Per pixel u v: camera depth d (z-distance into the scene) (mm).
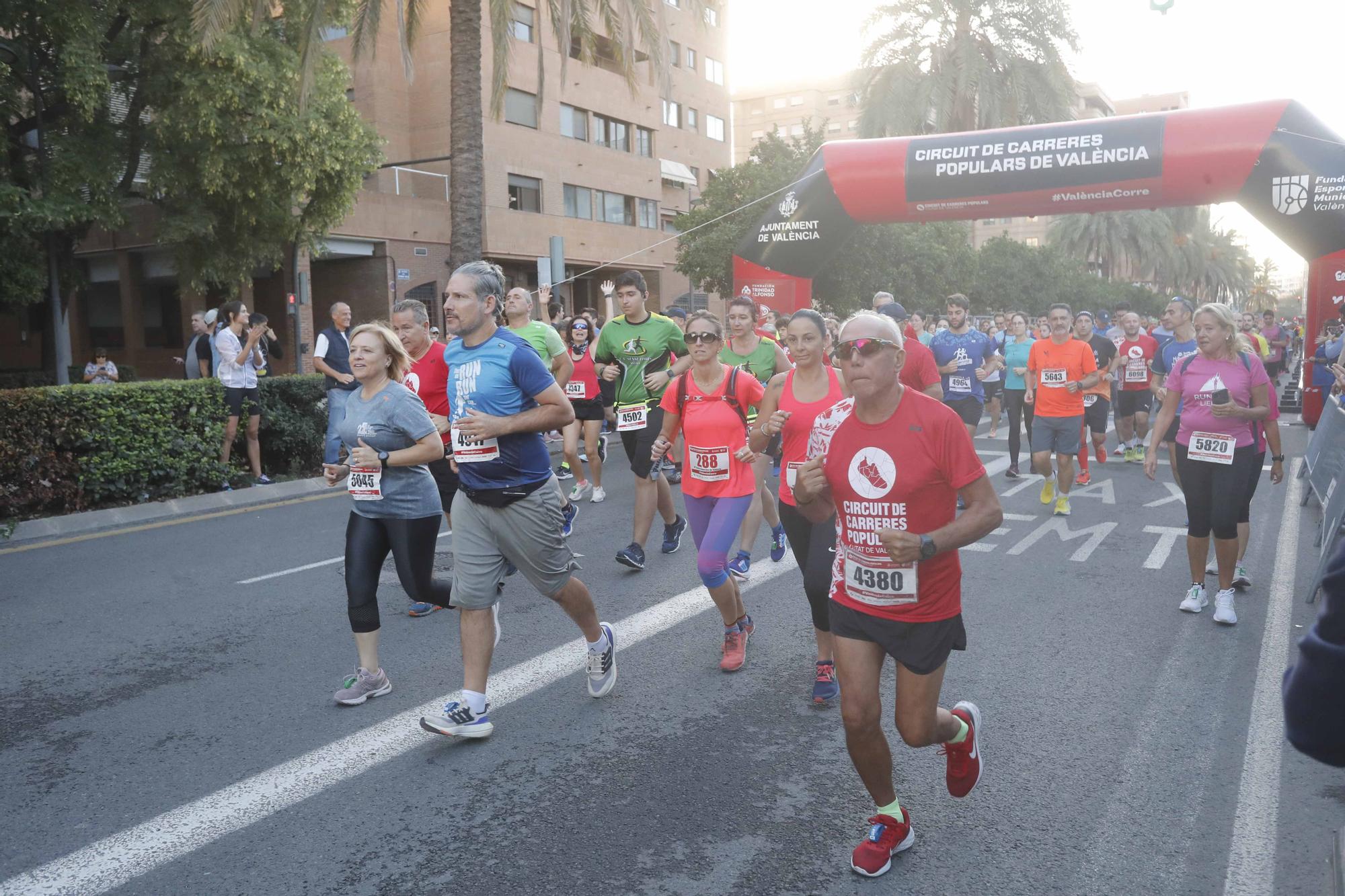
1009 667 5148
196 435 10586
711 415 5215
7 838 3533
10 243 16500
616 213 39500
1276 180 13422
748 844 3408
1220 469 5879
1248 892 3074
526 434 4238
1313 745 1539
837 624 3156
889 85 29953
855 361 2895
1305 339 15273
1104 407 12109
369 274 29781
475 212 14758
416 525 4750
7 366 32781
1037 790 3777
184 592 6879
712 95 47219
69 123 16344
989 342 10719
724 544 5027
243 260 18438
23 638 5891
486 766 4051
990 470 12211
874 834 3242
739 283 17156
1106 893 3076
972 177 14953
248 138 16781
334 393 11133
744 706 4664
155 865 3332
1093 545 8031
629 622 6004
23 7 14750
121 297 30312
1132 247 51719
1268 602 6297
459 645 5613
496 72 15352
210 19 13422
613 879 3199
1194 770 3924
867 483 2998
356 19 17438
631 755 4141
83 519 9289
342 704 4754
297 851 3408
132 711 4719
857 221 16109
